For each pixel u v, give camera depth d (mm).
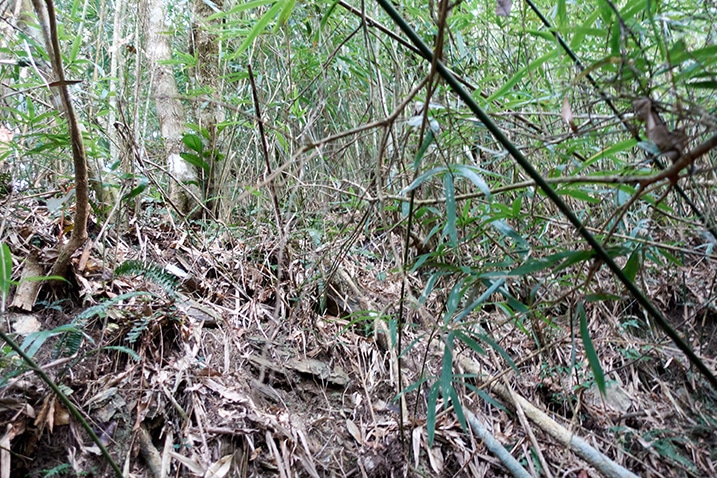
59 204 1413
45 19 973
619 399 1494
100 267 1401
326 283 1497
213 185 2070
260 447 1175
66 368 1049
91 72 2271
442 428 1330
